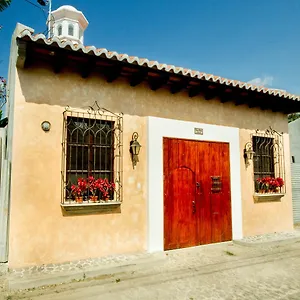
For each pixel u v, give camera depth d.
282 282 4.60
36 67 5.05
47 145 5.01
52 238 4.93
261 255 5.97
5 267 4.78
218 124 7.04
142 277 4.69
